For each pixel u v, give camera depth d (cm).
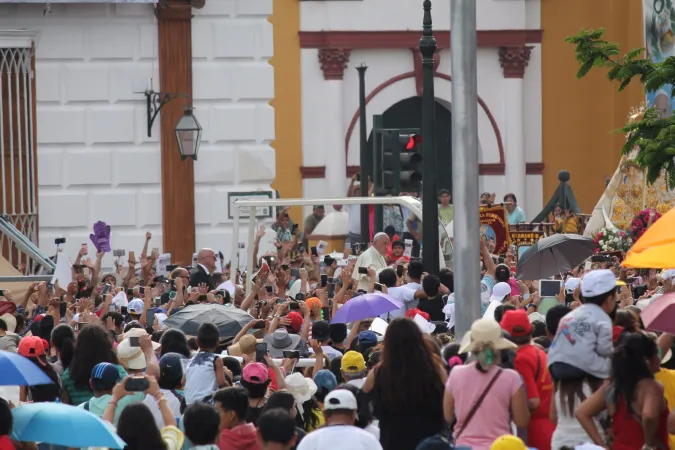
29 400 3572
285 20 9262
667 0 8300
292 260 5959
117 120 7394
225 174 7488
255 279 5569
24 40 7244
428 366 2756
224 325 4109
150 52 7394
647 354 2708
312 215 7625
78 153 7381
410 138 5547
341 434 2552
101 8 7331
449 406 2753
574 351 2812
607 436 2797
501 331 2898
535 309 4369
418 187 5575
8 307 4691
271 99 7531
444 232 6162
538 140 9588
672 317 2923
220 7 7450
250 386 3028
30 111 7306
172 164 7431
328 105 9294
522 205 9506
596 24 9556
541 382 2903
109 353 3294
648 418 2662
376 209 6850
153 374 3119
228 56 7481
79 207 7394
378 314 4100
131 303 4709
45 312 4878
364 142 7581
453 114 3503
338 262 5959
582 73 4375
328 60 9262
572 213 7394
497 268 4859
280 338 3706
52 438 2542
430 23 5144
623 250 6706
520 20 9438
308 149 9300
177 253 7444
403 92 9400
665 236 3081
